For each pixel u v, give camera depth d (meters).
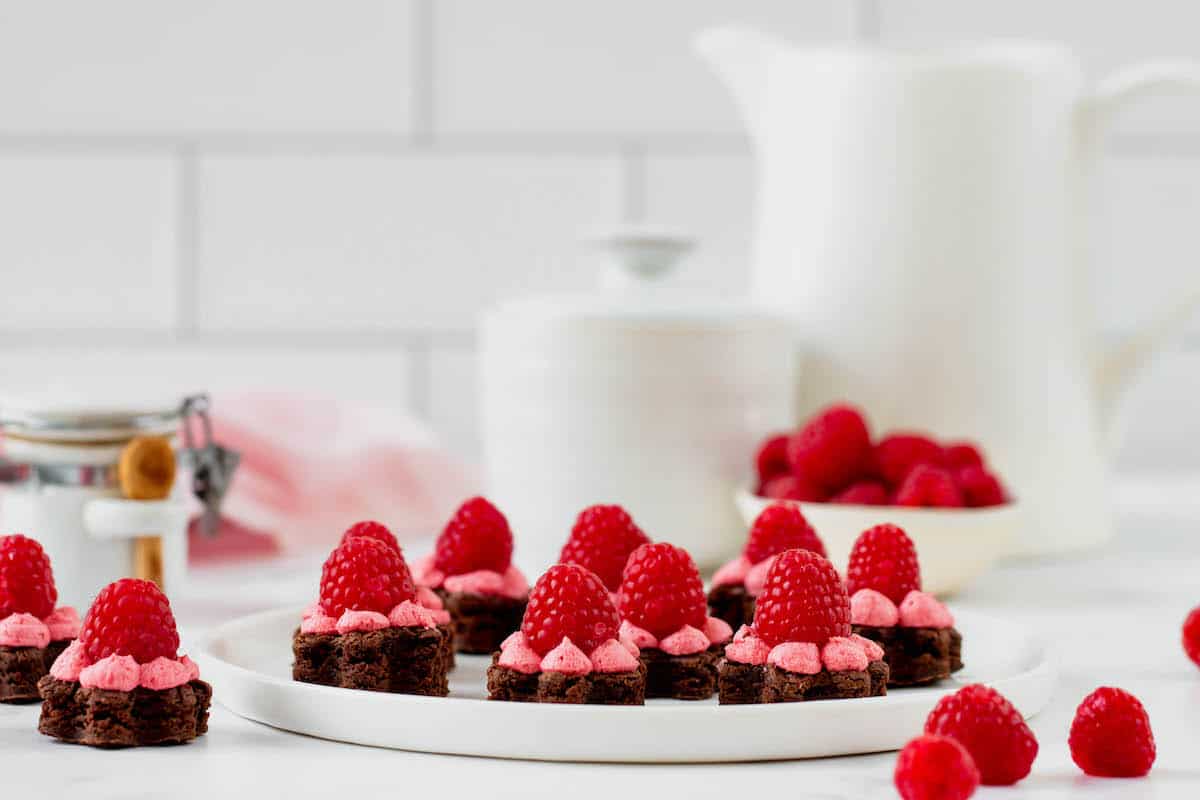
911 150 1.02
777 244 1.06
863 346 1.03
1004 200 1.03
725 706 0.74
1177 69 1.03
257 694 0.77
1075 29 1.42
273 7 1.43
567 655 0.77
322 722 0.76
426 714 0.74
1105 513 1.07
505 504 1.01
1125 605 0.95
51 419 0.87
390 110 1.44
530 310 1.00
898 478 0.96
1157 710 0.80
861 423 0.96
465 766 0.74
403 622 0.80
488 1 1.43
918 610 0.83
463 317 1.46
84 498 0.87
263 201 1.45
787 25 1.43
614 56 1.44
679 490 0.99
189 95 1.44
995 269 1.02
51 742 0.75
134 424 0.88
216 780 0.72
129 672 0.75
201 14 1.43
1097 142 1.06
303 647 0.80
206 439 0.93
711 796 0.71
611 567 0.85
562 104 1.44
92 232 1.45
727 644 0.83
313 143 1.44
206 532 0.94
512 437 1.00
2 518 0.89
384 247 1.45
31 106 1.44
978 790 0.73
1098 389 1.06
